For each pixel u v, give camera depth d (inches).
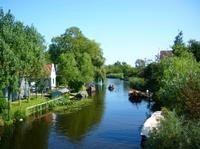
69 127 1434.5
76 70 2679.6
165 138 721.6
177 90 1104.8
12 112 1514.5
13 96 1945.1
